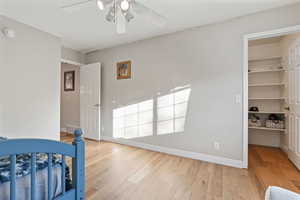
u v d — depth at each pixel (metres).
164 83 3.03
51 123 2.97
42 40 2.85
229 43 2.42
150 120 3.21
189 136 2.78
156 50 3.12
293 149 2.49
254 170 2.29
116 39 3.27
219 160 2.51
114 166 2.42
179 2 2.01
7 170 1.01
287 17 2.06
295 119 2.39
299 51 2.23
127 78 3.52
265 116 3.48
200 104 2.67
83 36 3.12
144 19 2.42
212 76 2.56
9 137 2.40
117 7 1.53
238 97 2.36
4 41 2.36
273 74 3.43
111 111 3.79
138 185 1.90
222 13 2.26
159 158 2.75
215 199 1.64
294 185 1.90
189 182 1.97
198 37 2.68
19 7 2.14
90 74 4.01
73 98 4.69
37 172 1.08
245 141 2.31
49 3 2.06
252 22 2.26
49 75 2.95
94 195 1.70
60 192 1.18
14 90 2.46
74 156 1.22
